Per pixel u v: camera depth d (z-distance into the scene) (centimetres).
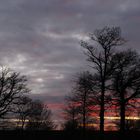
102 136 4112
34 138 4872
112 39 4172
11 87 5156
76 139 4697
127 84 4081
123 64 4084
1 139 4806
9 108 5128
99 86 4106
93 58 4138
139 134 4494
